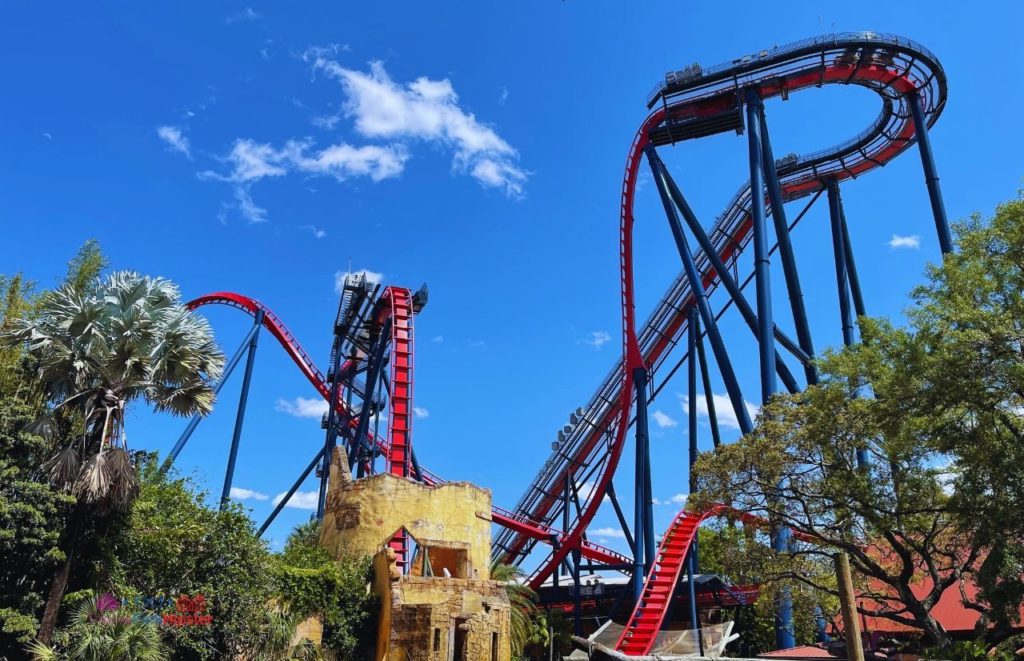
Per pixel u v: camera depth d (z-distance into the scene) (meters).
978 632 26.31
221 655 26.91
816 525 29.61
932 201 42.59
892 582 27.83
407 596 33.56
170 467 33.75
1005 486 22.94
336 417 59.78
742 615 53.78
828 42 43.25
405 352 51.34
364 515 38.47
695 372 52.59
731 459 30.25
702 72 46.09
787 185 54.62
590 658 37.47
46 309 25.73
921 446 25.61
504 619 32.12
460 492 40.56
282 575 32.59
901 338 25.19
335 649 32.81
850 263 52.66
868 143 50.72
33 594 23.34
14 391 27.89
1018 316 23.09
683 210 48.06
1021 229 23.25
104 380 25.08
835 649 31.81
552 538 53.59
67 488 23.89
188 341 26.94
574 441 57.03
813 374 44.38
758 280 40.22
